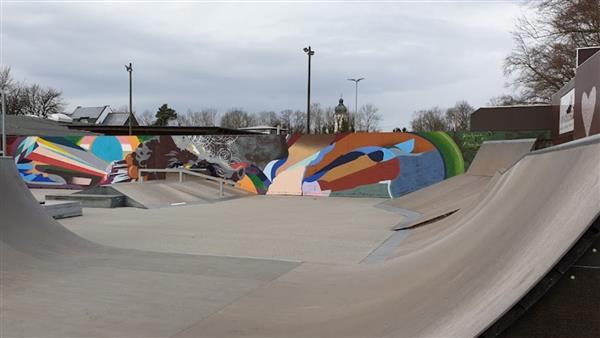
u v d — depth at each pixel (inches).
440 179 652.7
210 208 541.6
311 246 304.7
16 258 223.5
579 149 115.5
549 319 88.5
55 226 278.7
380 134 672.4
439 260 182.4
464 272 142.3
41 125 1359.5
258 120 3078.2
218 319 160.6
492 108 913.5
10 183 278.1
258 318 160.9
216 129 1625.2
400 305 143.9
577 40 909.8
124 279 211.9
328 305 170.1
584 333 87.0
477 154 593.0
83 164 795.4
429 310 126.4
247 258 260.5
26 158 819.4
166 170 695.7
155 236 343.6
